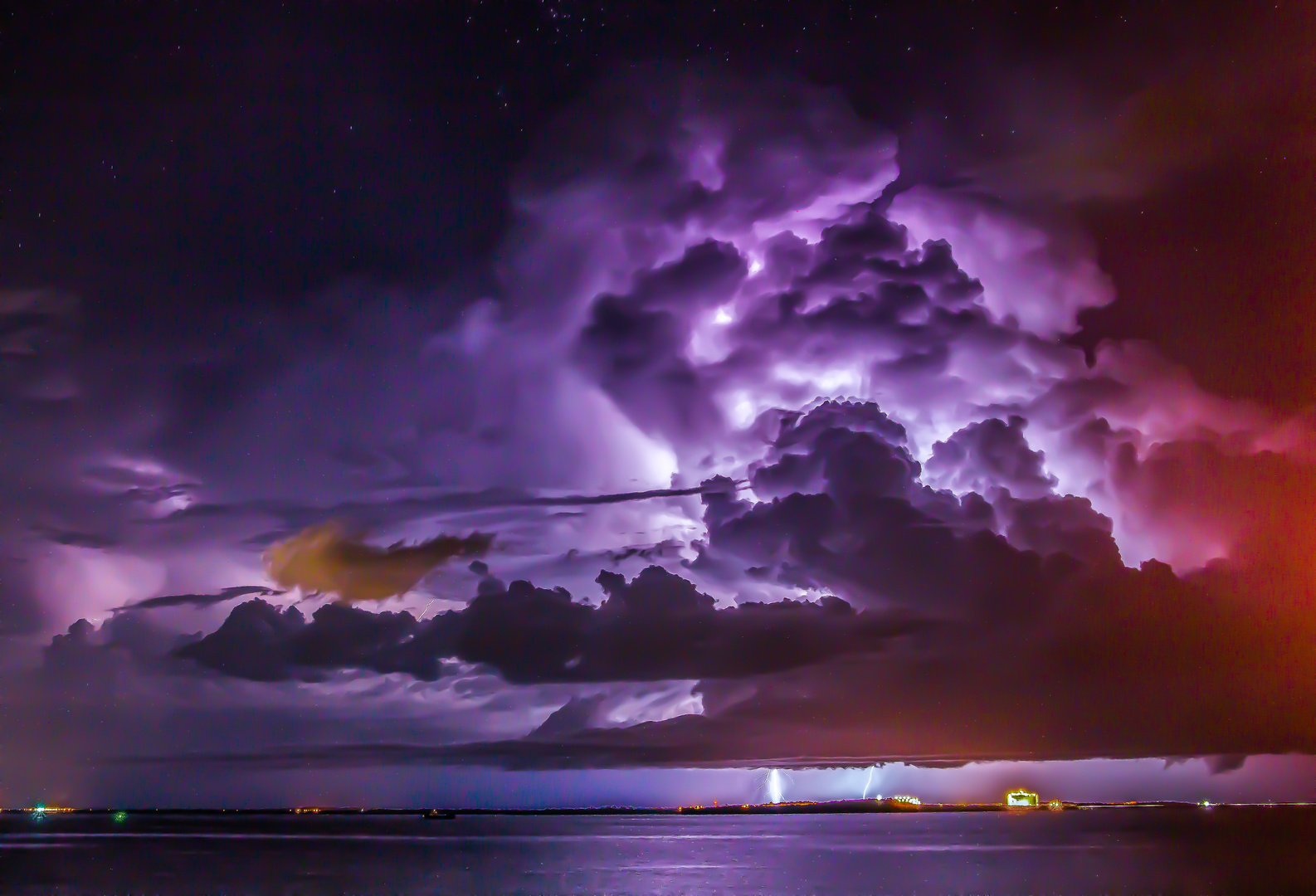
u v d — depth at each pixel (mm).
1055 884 73000
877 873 85750
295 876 86688
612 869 95125
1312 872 78812
